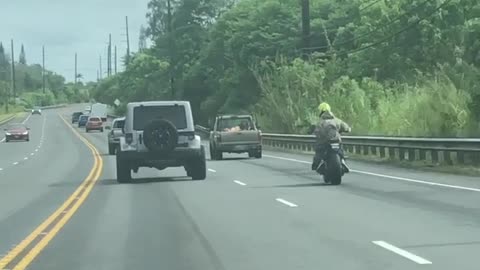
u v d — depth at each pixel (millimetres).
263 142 57188
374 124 44875
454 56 45125
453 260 10141
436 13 51469
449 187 21016
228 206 17500
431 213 15422
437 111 35094
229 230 13570
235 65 76500
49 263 10539
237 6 85312
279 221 14633
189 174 27703
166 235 13141
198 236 12914
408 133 37000
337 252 10984
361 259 10359
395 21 54594
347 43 62344
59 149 58000
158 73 105312
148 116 25234
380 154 35062
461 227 13367
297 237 12539
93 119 98188
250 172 29266
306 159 38531
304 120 53281
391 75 54438
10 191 23406
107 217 16000
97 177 28938
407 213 15477
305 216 15305
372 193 19828
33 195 21922
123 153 24953
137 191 22172
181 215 16031
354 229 13328
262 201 18422
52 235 13422
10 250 11766
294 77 57656
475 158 27266
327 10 72375
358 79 56062
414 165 29578
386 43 55219
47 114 178500
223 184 23875
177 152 25062
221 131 40031
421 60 52938
